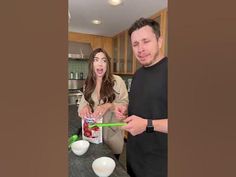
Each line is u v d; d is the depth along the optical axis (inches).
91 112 50.5
